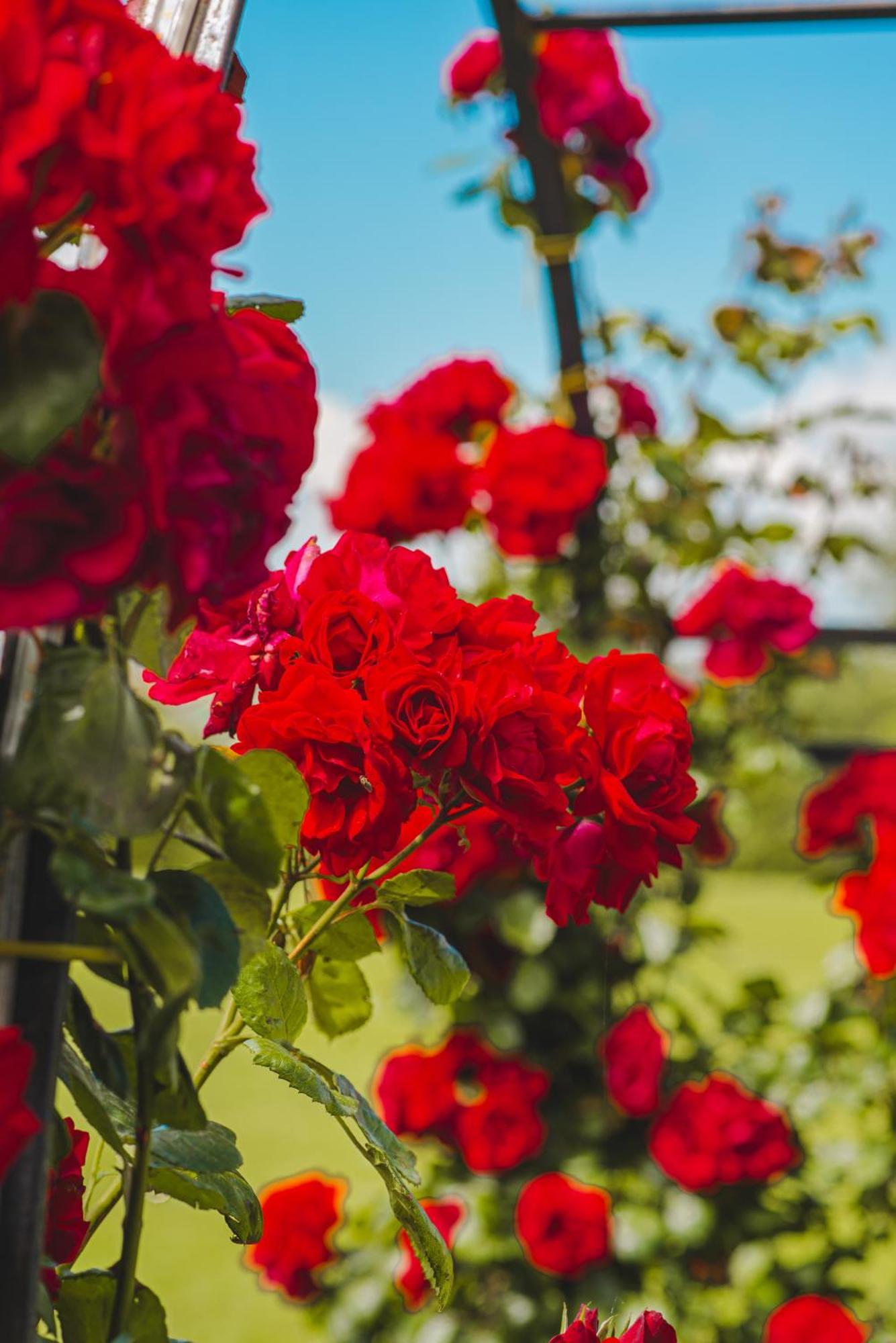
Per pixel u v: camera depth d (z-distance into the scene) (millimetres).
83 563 461
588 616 2867
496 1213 2521
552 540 2598
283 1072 727
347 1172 5168
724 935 2738
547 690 772
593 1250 2322
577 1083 2668
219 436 490
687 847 2750
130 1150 743
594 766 754
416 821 837
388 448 2521
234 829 574
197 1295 4098
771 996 2768
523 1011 2621
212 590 504
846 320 2844
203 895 571
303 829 732
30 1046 502
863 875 2488
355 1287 2523
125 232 472
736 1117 2418
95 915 550
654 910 2777
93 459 484
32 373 452
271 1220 2453
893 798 2652
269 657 759
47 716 503
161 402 476
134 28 494
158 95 464
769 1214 2594
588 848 769
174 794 522
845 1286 2633
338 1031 909
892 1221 2668
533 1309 2453
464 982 828
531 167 2594
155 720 526
